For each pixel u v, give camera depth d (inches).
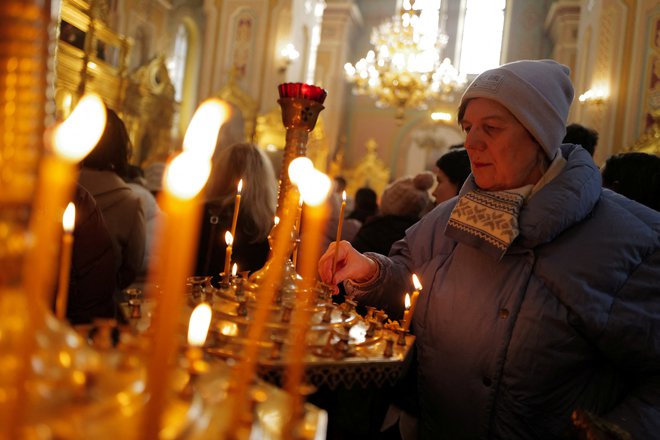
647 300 51.5
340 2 689.0
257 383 32.1
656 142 321.1
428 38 433.4
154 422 17.9
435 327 56.7
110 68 383.6
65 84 345.1
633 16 340.2
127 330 30.8
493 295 54.1
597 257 52.2
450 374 54.7
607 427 36.8
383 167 682.8
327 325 40.7
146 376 24.7
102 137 83.5
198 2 498.0
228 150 84.0
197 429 23.5
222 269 79.5
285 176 47.6
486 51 716.0
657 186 76.5
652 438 47.4
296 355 25.4
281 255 27.1
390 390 59.6
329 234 103.5
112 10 406.6
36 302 17.7
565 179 53.2
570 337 51.6
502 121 54.0
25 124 20.0
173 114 470.0
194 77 506.0
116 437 20.9
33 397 20.8
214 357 34.1
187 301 43.8
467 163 92.5
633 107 334.6
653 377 50.5
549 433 51.9
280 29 436.8
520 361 51.6
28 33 19.8
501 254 51.2
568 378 52.5
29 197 20.4
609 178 79.8
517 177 54.9
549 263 52.9
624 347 50.3
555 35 632.4
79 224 62.7
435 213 65.4
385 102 461.4
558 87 55.5
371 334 41.4
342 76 695.7
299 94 47.0
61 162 16.3
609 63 343.3
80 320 63.9
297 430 24.6
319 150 522.0
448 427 54.9
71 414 21.0
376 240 96.3
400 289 61.1
